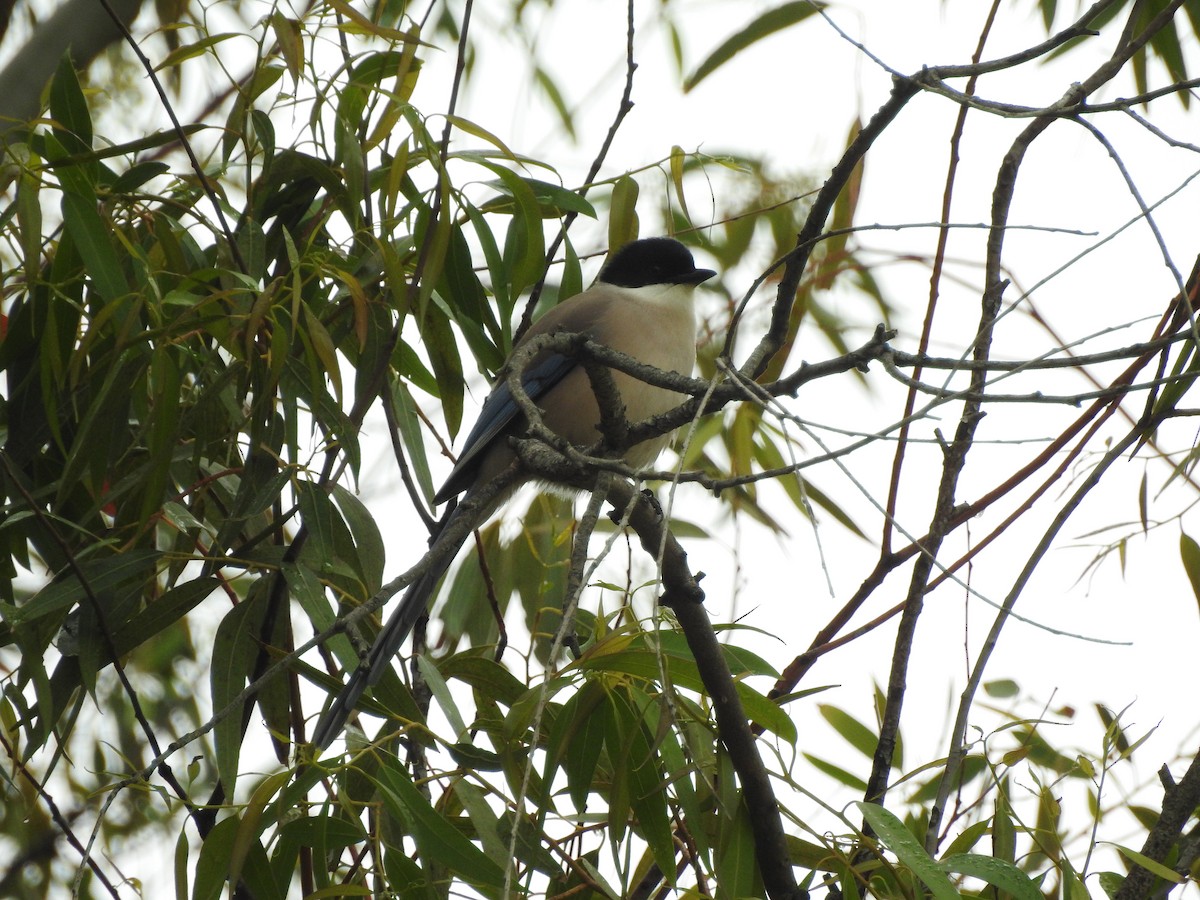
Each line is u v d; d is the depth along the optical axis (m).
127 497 6.74
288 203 7.33
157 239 6.87
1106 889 5.63
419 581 6.75
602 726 5.77
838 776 6.43
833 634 6.80
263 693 6.82
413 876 5.31
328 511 6.51
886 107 5.46
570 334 5.59
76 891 4.48
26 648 6.06
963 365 4.16
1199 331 4.08
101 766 9.26
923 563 6.02
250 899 5.94
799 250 5.14
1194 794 5.61
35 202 6.12
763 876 5.70
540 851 5.63
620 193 7.39
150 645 9.79
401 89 6.44
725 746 5.73
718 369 4.54
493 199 7.54
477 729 6.00
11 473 5.97
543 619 7.99
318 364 6.70
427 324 7.21
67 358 6.64
